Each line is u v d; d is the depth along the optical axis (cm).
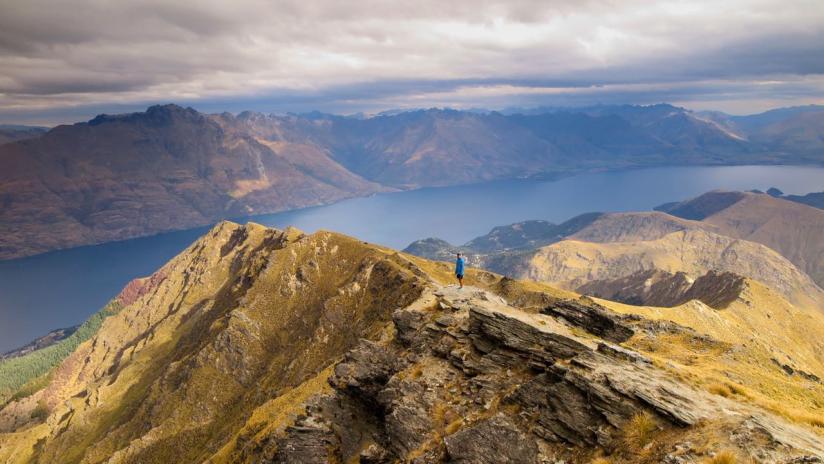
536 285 18962
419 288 18512
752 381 3875
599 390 2928
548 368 3322
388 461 3534
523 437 2956
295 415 5116
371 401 4472
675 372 3127
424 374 4100
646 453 2516
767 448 2286
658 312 15375
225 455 8288
